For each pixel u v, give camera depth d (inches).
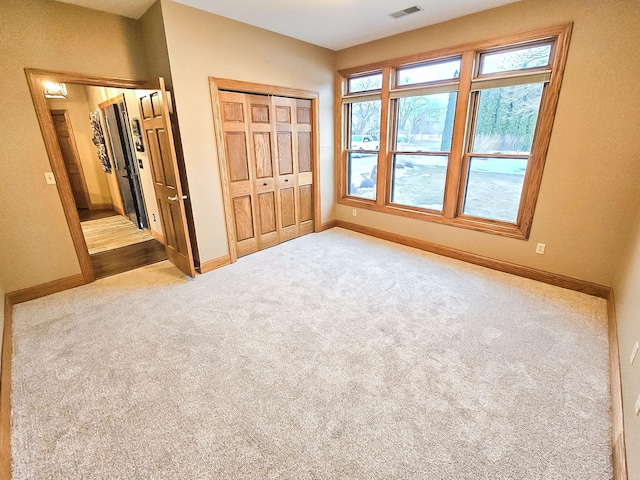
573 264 111.5
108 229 201.6
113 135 196.1
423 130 146.2
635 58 89.0
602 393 67.8
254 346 84.7
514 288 115.2
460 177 136.7
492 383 70.9
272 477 51.6
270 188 155.9
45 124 104.8
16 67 97.1
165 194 128.2
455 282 120.6
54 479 51.9
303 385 71.0
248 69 131.4
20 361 79.0
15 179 102.7
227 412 64.2
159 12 105.0
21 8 95.0
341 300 108.5
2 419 60.2
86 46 108.3
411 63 139.9
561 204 109.9
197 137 121.8
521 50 112.0
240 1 106.0
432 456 54.7
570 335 87.4
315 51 156.6
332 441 57.7
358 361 78.5
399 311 101.1
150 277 128.7
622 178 96.8
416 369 75.5
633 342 63.0
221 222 136.4
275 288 117.7
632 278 80.0
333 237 177.9
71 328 93.0
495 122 123.2
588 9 93.4
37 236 109.3
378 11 114.6
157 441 58.1
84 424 61.7
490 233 130.6
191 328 93.0
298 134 162.9
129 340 87.4
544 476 51.3
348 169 187.3
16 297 107.4
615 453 53.6
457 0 105.3
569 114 102.4
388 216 168.9
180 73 112.0
